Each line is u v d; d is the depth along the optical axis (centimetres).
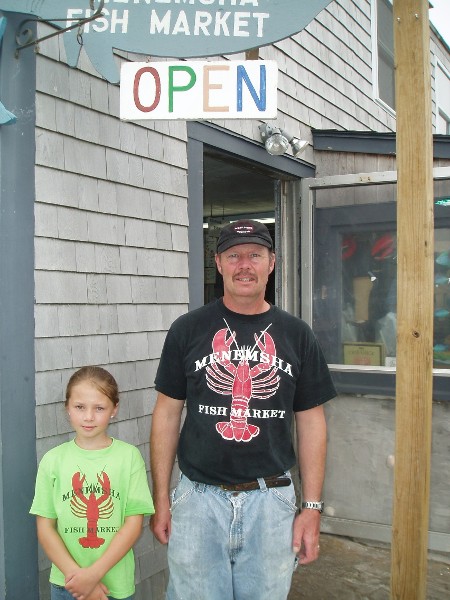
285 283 421
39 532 204
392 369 371
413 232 190
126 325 279
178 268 310
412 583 192
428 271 189
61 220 249
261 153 375
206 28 201
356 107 511
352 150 419
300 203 416
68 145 253
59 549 200
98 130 267
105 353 268
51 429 241
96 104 266
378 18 595
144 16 203
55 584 206
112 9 204
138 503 208
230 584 197
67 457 208
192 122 321
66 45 213
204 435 196
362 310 392
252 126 367
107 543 204
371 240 390
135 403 283
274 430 197
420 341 189
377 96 553
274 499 196
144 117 200
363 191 393
